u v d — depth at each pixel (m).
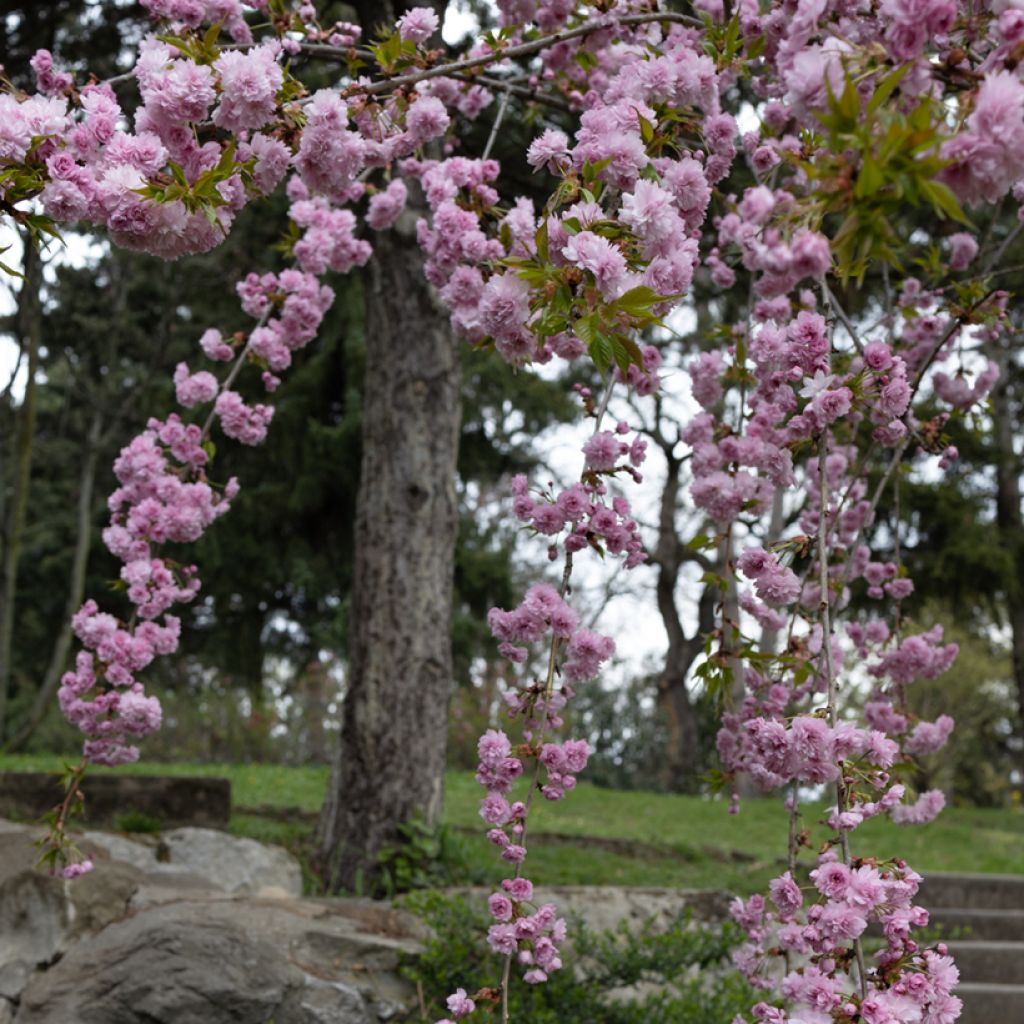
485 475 16.67
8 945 4.19
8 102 1.84
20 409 11.23
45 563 16.77
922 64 1.40
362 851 5.77
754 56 2.41
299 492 15.30
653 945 4.28
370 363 6.39
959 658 18.78
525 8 3.20
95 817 5.88
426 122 2.82
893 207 1.30
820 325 2.26
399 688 5.96
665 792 18.06
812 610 3.16
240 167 1.92
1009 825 11.80
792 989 1.90
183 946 3.97
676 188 2.19
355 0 6.09
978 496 15.49
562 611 2.30
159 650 3.71
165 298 13.48
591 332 1.78
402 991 4.20
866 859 1.86
